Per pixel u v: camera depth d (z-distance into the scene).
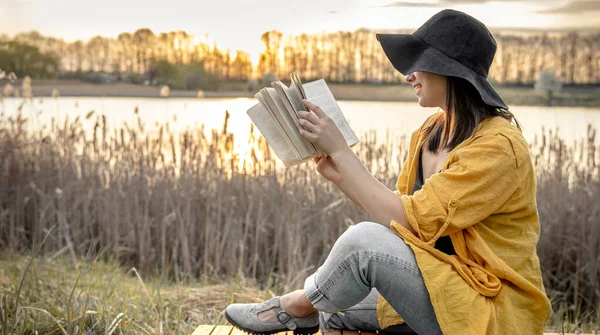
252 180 4.48
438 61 1.95
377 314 2.20
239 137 4.54
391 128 5.43
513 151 1.91
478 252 1.90
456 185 1.88
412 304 1.90
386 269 1.89
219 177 4.46
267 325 2.22
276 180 4.47
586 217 4.11
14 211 4.75
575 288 3.85
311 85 2.08
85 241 4.46
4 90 5.03
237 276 4.06
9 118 4.96
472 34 1.97
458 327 1.82
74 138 4.91
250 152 4.48
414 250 1.88
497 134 1.92
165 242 4.43
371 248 1.90
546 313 1.93
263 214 4.41
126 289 3.58
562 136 5.44
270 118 2.01
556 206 4.21
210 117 6.07
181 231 4.25
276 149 2.02
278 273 4.20
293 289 3.83
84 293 3.35
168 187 4.49
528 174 1.95
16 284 3.29
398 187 2.30
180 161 4.56
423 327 1.92
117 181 4.61
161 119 6.11
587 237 4.09
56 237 4.57
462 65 1.96
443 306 1.83
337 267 1.94
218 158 4.61
